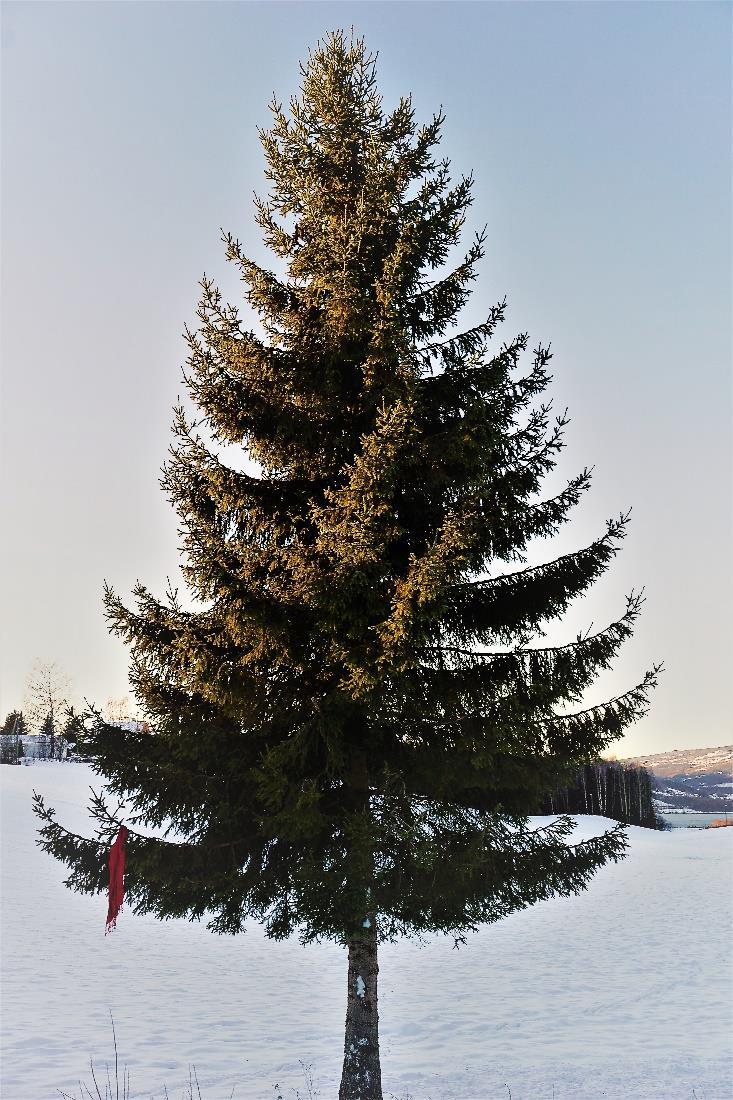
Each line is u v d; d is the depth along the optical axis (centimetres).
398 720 888
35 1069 1304
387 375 927
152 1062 1376
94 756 895
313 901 817
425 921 881
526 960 2570
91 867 892
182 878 838
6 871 3725
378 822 827
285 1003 1977
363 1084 852
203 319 956
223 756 893
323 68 1073
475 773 870
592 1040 1550
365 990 888
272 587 896
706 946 2645
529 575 922
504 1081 1258
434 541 905
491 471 920
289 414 930
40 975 2123
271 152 1041
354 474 862
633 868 5003
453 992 2100
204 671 850
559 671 873
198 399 937
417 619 827
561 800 6575
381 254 996
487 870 868
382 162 1035
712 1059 1358
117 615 894
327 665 885
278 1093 1188
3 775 7100
